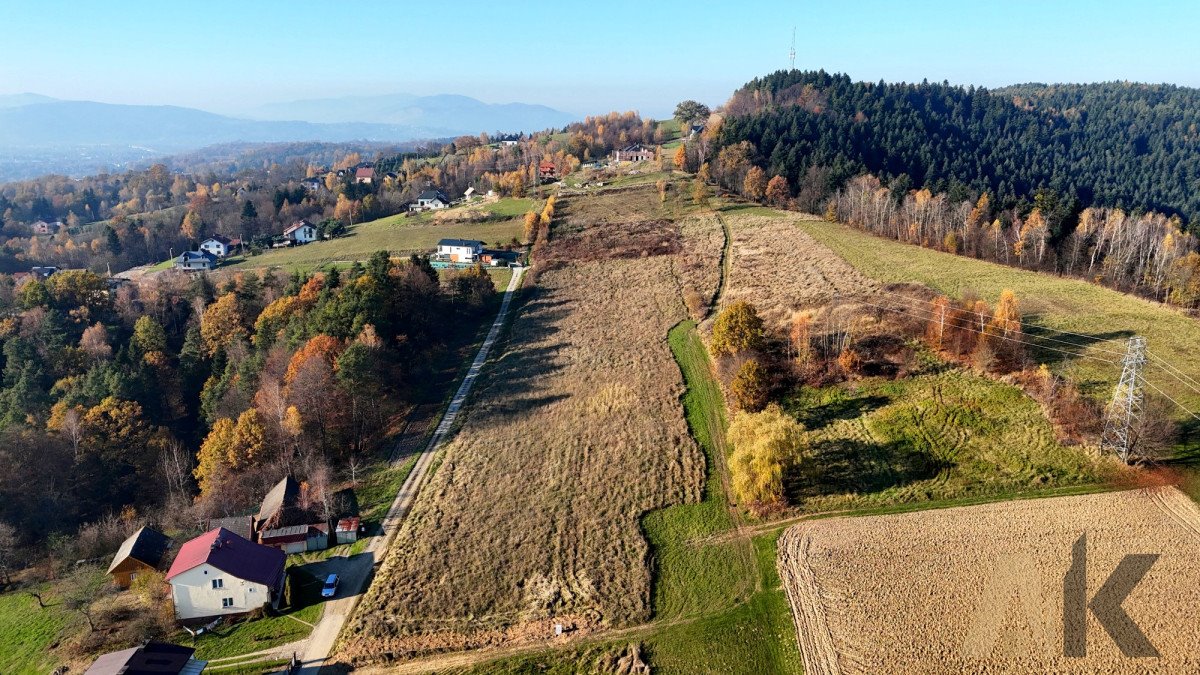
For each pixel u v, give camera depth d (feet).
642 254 396.16
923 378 219.82
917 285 286.87
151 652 137.08
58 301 360.89
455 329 339.36
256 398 248.73
